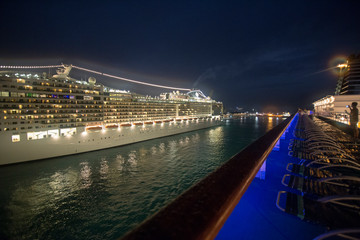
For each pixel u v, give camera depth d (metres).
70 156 44.56
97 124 54.34
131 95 72.38
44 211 21.81
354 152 7.69
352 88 38.56
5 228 19.08
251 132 89.62
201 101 122.88
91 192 26.30
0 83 38.31
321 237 2.11
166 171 34.59
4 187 27.95
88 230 18.58
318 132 11.17
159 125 72.25
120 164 38.62
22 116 39.84
